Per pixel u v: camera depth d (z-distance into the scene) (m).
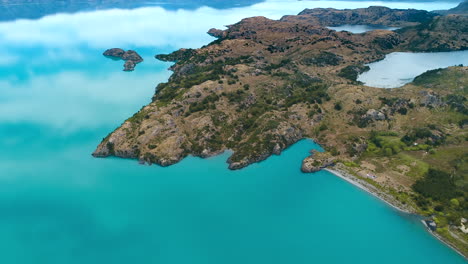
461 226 168.50
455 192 186.62
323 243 166.62
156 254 159.38
